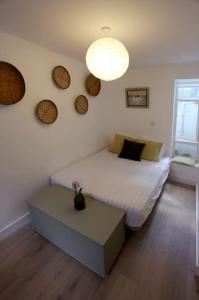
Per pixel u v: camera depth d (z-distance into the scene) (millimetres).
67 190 2092
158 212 2252
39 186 2289
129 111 3352
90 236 1390
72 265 1572
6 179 1888
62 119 2518
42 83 2127
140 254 1658
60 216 1628
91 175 2363
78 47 2062
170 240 1815
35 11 1271
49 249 1747
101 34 1665
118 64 1365
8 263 1610
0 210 1875
